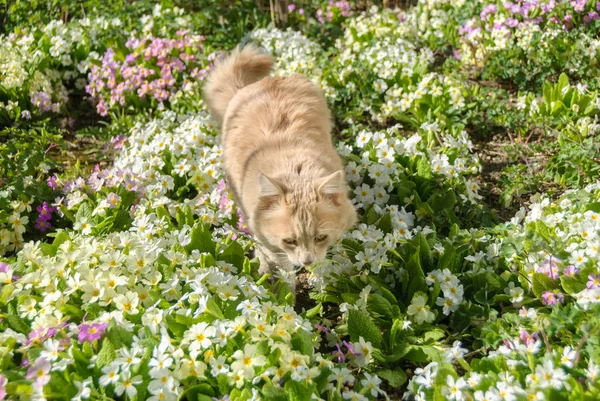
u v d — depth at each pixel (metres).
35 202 1.24
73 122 1.57
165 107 1.55
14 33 1.74
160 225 1.15
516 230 1.13
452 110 1.45
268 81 1.29
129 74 1.54
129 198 1.24
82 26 1.73
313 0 2.01
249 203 1.11
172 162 1.31
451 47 1.78
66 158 1.45
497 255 1.10
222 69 1.38
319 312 1.08
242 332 0.94
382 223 1.16
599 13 1.60
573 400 0.86
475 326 1.03
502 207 1.31
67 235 1.12
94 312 0.98
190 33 1.71
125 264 1.05
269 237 1.09
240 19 1.86
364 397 0.92
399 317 1.04
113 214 1.19
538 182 1.32
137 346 0.91
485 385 0.90
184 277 1.03
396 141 1.32
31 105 1.53
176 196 1.29
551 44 1.56
